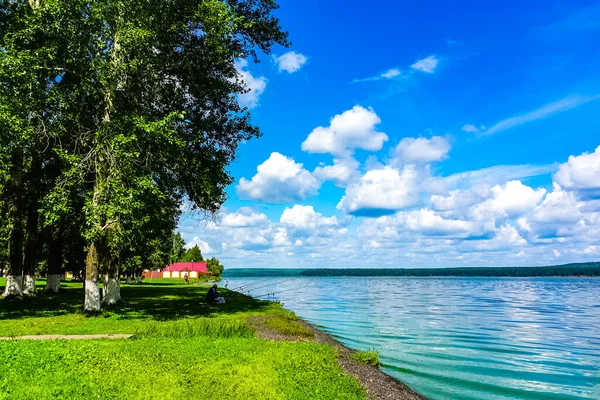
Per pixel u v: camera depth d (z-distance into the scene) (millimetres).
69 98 20859
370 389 10445
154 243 54969
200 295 39625
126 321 18766
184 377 9453
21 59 18812
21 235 25297
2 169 18875
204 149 25109
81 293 35312
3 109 17875
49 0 19828
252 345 13336
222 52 24141
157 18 22109
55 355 10672
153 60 21625
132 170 20406
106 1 20641
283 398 8461
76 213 29984
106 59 21375
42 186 28453
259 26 27141
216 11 22891
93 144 22016
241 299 36656
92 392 8156
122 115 21312
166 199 22953
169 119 20766
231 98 28359
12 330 15672
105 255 25438
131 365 10203
